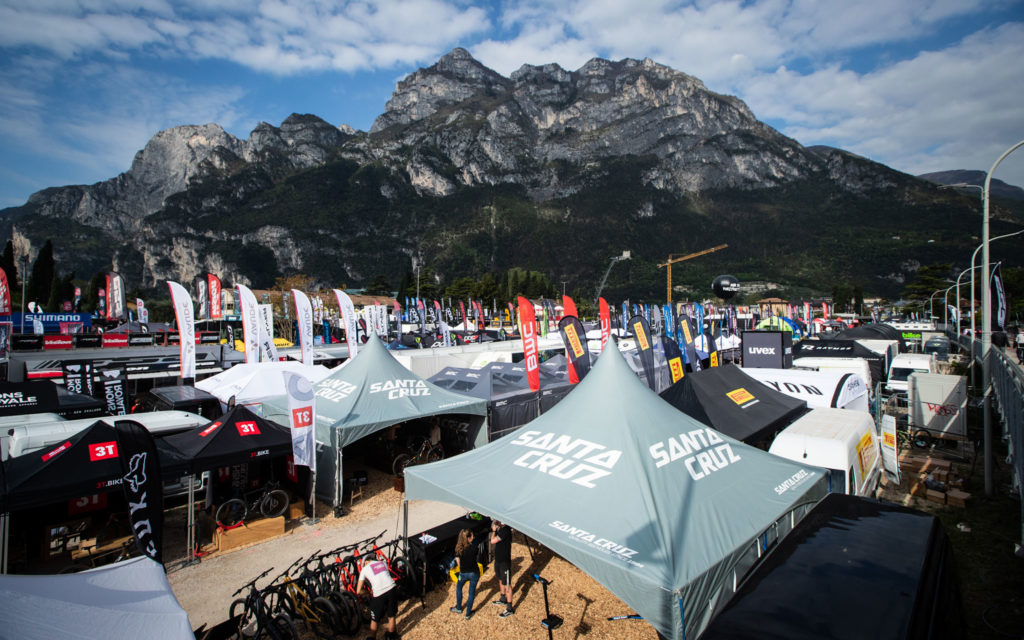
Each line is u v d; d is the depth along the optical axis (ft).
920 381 48.93
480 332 133.08
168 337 85.61
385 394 39.91
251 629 20.83
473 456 24.36
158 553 21.49
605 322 43.16
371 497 37.37
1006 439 38.47
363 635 20.39
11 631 10.51
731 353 98.94
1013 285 200.75
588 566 16.20
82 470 24.25
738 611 12.64
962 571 25.23
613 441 21.29
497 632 20.38
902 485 37.60
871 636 11.02
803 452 28.14
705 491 19.71
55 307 188.65
